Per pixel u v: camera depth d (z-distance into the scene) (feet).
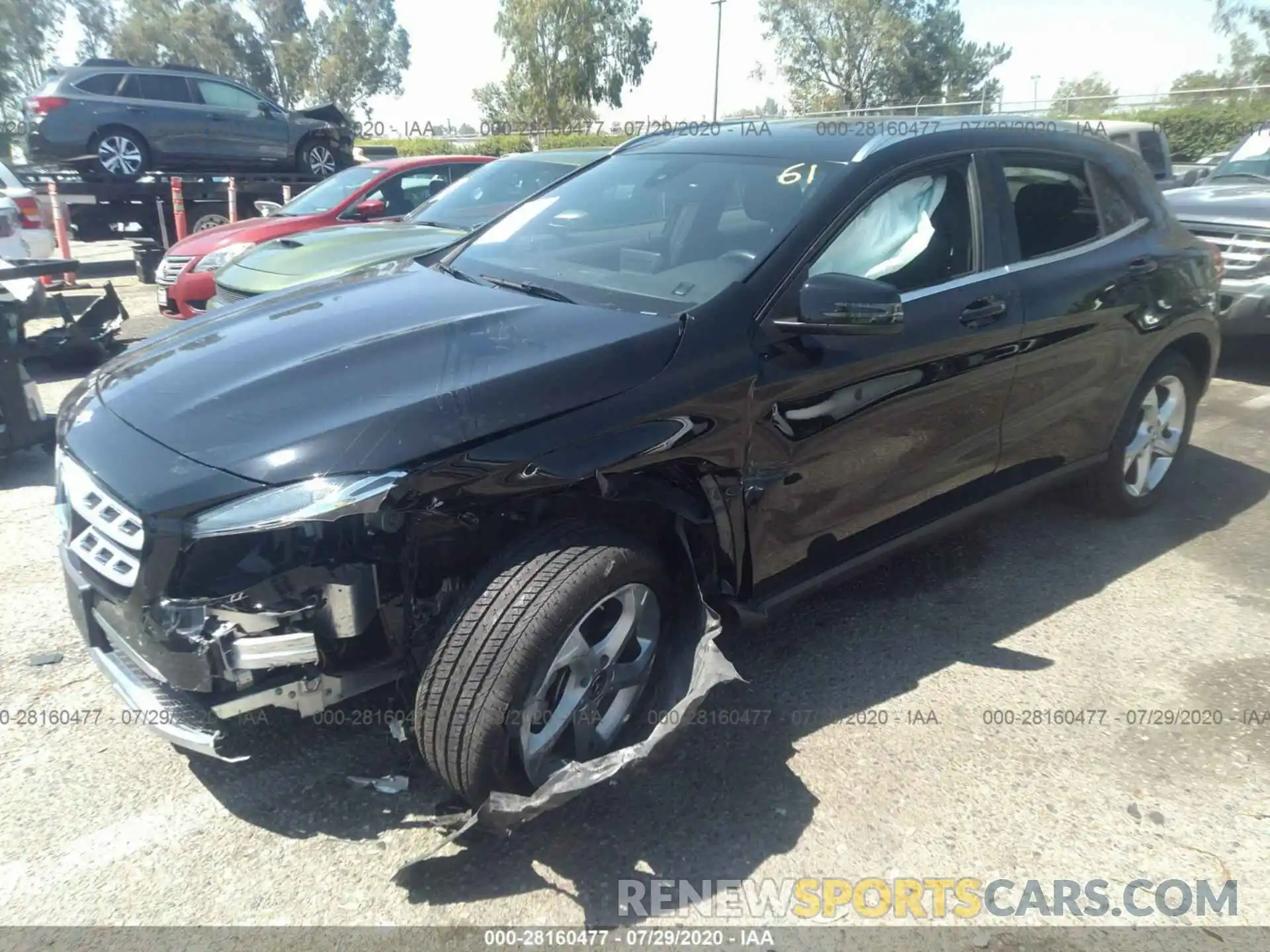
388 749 9.77
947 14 161.58
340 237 22.34
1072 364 13.07
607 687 8.86
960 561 14.32
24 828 8.70
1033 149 13.01
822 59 160.15
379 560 7.82
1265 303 22.90
